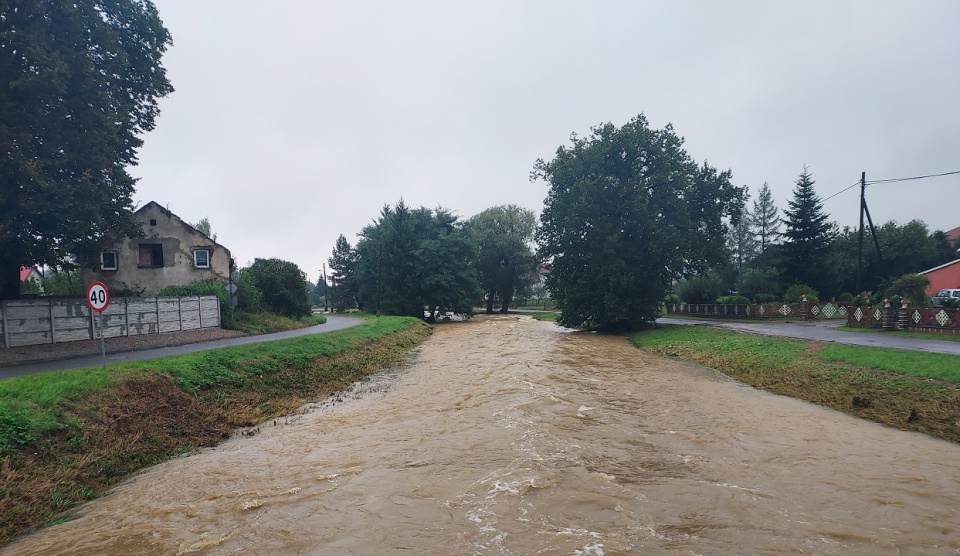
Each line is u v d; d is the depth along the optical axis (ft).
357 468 26.12
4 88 51.01
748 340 66.69
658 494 21.90
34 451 24.40
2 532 19.43
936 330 65.77
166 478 25.68
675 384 48.47
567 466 25.54
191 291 94.02
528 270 216.54
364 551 17.30
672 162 102.47
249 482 24.70
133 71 68.03
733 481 23.53
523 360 65.41
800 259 149.07
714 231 105.91
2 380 31.42
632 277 97.91
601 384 48.21
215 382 41.11
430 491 22.56
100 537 19.15
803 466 25.68
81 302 64.13
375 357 69.77
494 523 19.22
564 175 109.29
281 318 115.75
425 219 177.58
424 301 160.04
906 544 17.49
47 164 54.08
